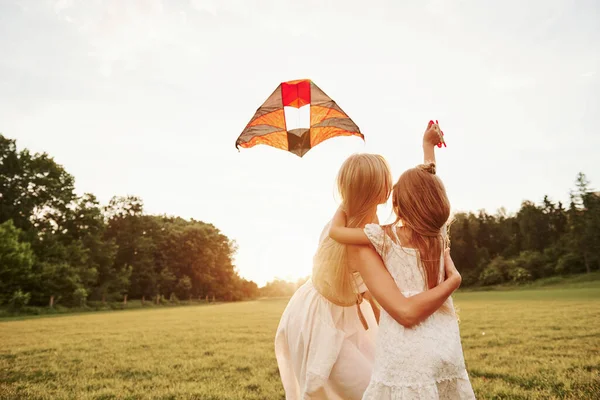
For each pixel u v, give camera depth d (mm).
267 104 2789
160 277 71938
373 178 2180
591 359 5484
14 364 6637
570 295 28297
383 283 1846
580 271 63812
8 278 37844
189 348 8266
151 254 74000
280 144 2904
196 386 4754
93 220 52562
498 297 32281
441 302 1807
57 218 50000
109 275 56312
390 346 1806
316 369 2387
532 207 84125
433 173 2090
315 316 2539
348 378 2402
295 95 2797
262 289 111562
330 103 2791
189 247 80750
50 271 41312
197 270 80688
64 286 43250
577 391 3943
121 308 50906
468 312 16141
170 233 80375
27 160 47219
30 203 46656
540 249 79062
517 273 66188
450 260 2025
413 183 1983
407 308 1761
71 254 47375
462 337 8562
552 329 9180
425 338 1780
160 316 23953
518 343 7340
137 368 6043
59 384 5008
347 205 2229
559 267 65000
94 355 7531
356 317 2607
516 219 87000
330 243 2520
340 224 2217
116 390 4582
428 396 1691
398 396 1714
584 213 68625
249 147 2910
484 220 89812
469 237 82250
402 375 1736
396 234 1956
